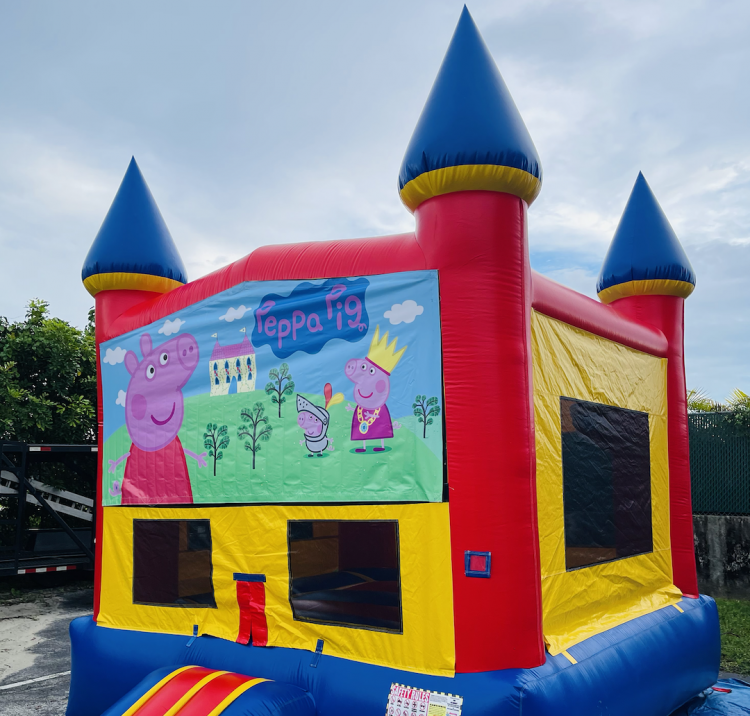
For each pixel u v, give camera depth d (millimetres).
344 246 4887
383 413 4473
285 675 4547
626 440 6035
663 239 6852
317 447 4727
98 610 5914
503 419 4148
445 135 4281
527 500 4137
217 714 4074
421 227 4508
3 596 11797
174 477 5539
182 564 5395
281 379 4965
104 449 6176
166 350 5750
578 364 5398
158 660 5219
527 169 4285
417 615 4168
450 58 4523
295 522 4762
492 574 4027
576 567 4996
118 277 6375
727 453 10758
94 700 5539
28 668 7691
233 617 5008
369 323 4605
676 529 6617
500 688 3824
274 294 5066
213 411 5332
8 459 12258
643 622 5426
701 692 6145
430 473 4242
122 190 6781
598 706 4238
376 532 4406
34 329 14398
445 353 4273
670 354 6859
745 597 10234
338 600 4512
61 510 13148
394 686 4090
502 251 4285
